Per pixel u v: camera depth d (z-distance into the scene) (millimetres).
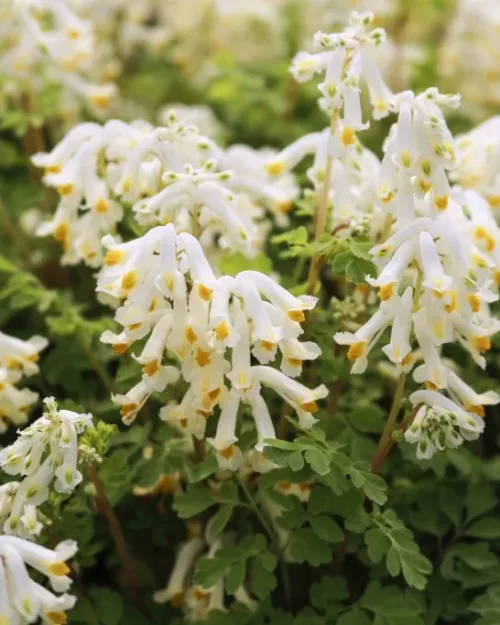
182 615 373
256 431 354
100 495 355
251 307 330
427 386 337
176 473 372
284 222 418
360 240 365
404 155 335
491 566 367
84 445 340
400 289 359
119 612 360
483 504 376
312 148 380
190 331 330
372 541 347
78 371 399
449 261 332
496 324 349
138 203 354
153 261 331
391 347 332
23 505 336
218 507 375
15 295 401
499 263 357
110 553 390
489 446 415
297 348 339
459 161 375
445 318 332
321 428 368
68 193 369
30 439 332
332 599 357
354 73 342
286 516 354
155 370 337
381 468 379
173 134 362
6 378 365
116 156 372
